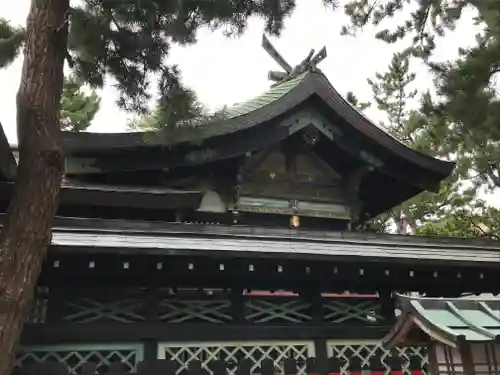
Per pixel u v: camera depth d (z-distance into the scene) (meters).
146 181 10.60
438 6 8.18
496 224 20.86
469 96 6.56
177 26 6.72
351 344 8.77
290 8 7.02
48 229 5.33
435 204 22.95
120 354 7.60
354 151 11.73
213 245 7.89
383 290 9.29
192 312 8.22
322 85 11.28
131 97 7.10
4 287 4.91
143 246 7.32
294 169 12.05
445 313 5.65
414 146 14.16
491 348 5.25
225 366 7.64
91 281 7.67
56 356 7.33
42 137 5.46
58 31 5.81
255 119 10.66
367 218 14.31
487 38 6.95
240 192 11.16
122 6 6.45
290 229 9.24
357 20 8.80
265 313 8.61
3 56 6.19
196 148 10.27
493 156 12.50
